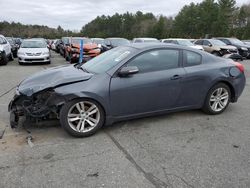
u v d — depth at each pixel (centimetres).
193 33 7006
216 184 305
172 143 407
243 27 6488
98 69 461
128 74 436
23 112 429
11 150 380
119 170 331
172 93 479
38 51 1495
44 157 362
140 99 454
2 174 321
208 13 6381
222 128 468
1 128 458
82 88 414
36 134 434
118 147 393
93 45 1584
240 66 554
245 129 465
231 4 6450
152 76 458
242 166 342
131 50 472
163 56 477
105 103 430
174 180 312
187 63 497
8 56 1593
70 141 411
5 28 8781
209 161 354
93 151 380
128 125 477
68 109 411
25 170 330
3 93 727
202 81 502
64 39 2155
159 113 484
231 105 607
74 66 527
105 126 470
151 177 317
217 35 6119
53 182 307
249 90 776
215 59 532
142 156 366
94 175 320
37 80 457
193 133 445
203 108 530
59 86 414
